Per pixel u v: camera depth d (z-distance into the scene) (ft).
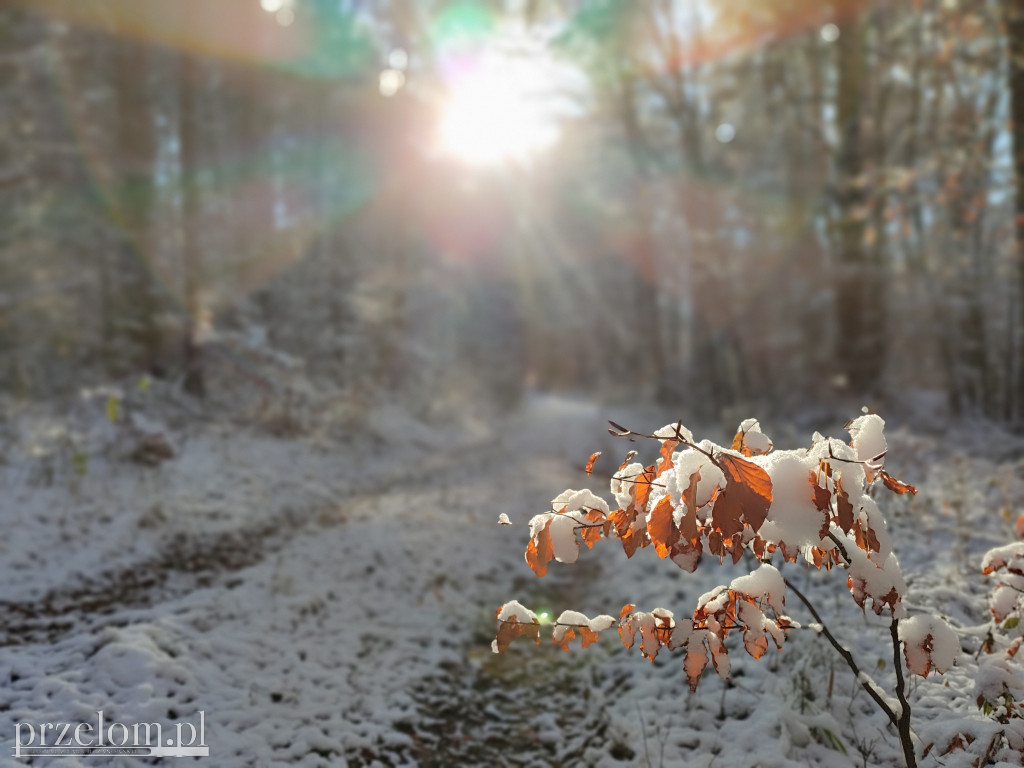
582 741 14.99
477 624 21.01
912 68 50.49
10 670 15.05
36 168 58.39
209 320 47.39
